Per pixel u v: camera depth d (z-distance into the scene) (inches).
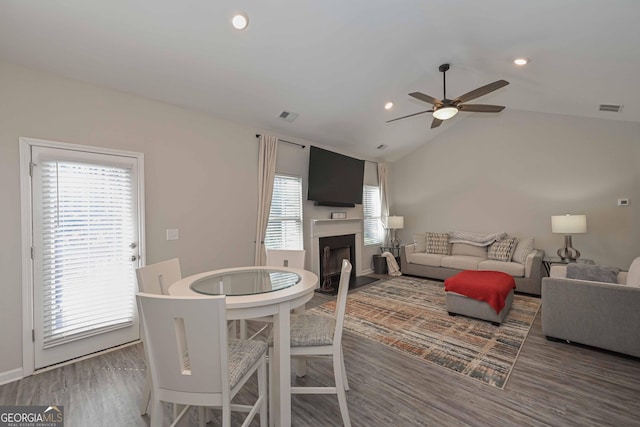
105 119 109.5
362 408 73.5
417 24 107.8
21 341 90.0
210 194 142.1
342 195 208.5
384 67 136.4
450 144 239.3
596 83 121.7
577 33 90.4
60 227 97.4
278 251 114.0
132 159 115.5
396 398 77.4
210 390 50.1
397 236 271.4
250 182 159.8
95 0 79.0
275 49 109.3
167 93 121.4
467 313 133.9
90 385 84.8
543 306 110.8
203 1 85.2
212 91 126.2
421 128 223.5
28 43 86.7
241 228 154.9
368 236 250.4
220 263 145.6
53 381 87.0
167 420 70.7
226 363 49.0
